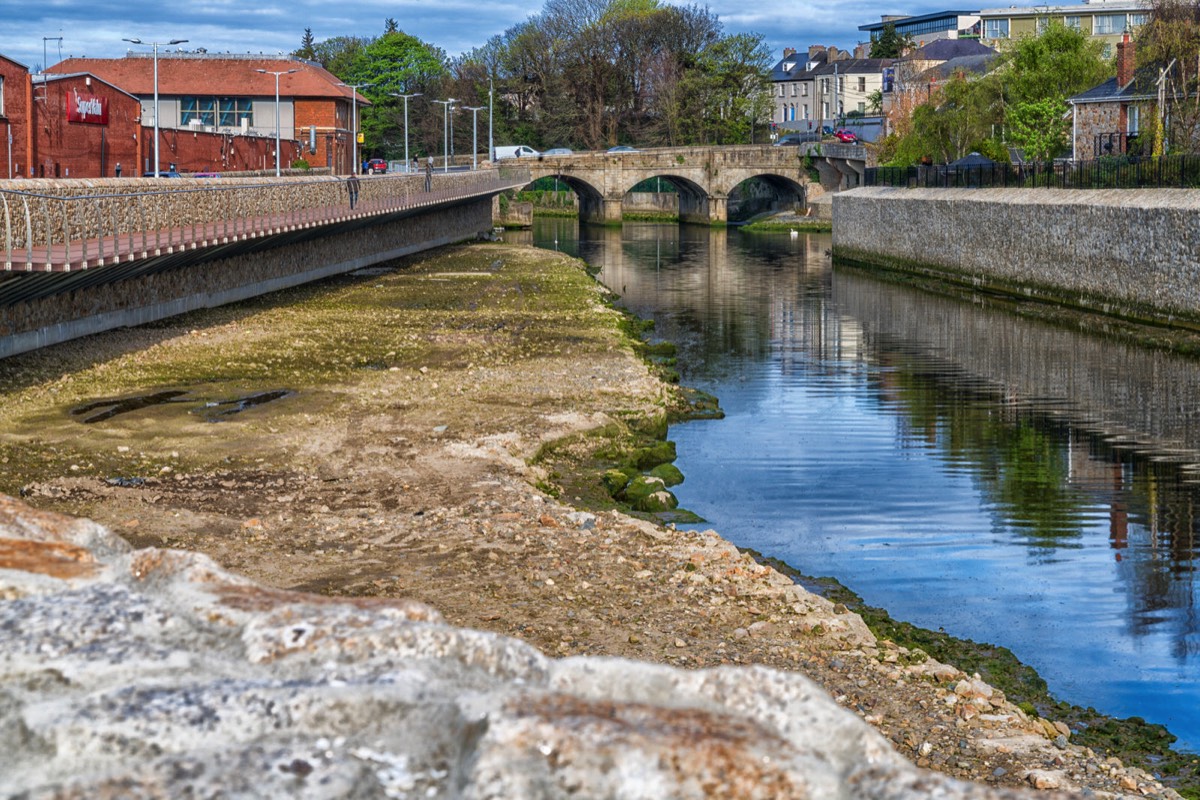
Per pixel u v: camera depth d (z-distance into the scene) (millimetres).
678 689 4176
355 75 162750
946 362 45844
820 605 17750
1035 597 20344
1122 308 54969
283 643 4285
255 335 43875
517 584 17703
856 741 3965
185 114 106750
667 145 158750
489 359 40219
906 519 25234
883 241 85062
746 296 68812
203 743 3670
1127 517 25422
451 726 3762
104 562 5203
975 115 92125
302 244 63781
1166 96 66312
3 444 26438
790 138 147875
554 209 165125
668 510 25438
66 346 38531
